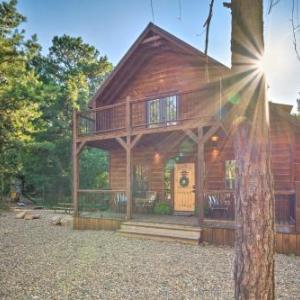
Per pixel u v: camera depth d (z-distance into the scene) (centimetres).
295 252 702
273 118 964
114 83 1313
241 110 241
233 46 248
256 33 241
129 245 811
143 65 1293
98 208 1332
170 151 1223
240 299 235
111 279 538
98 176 2541
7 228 1178
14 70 1769
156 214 1156
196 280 526
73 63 3092
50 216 1573
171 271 579
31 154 2273
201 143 851
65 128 2491
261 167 238
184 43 1097
